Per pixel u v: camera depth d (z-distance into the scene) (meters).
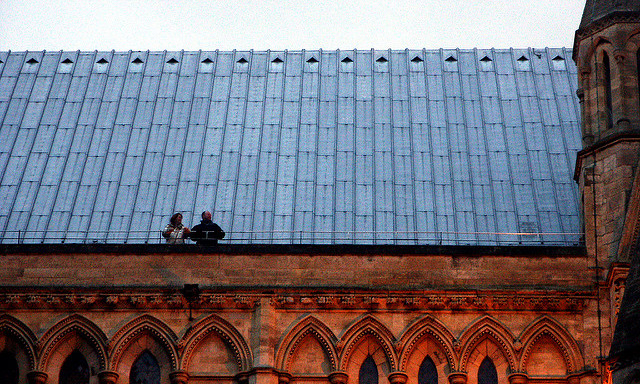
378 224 71.44
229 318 65.69
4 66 83.56
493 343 65.25
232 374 64.81
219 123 78.50
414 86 81.25
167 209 72.62
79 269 66.62
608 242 66.44
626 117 68.75
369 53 84.38
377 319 65.38
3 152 76.62
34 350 65.19
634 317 56.78
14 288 66.06
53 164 75.88
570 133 77.25
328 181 74.06
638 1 71.56
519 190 73.38
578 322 65.25
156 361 65.44
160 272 66.56
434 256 66.69
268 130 77.88
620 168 67.38
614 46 70.44
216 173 74.88
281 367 64.62
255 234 70.94
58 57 84.50
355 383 64.81
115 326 65.56
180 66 83.50
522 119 78.31
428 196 73.12
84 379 65.12
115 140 77.44
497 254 66.62
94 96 80.81
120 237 71.12
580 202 70.19
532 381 64.44
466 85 81.25
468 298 65.56
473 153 75.88
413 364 65.06
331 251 66.69
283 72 82.75
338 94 80.69
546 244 70.44
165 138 77.44
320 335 65.19
